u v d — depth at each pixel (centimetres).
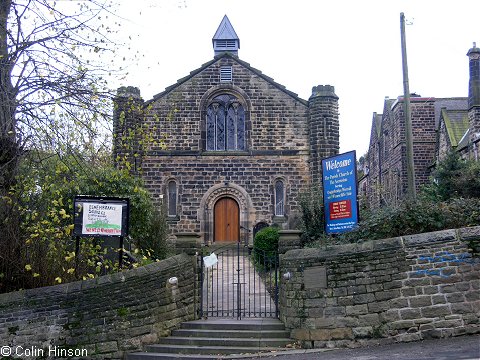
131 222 2052
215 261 1406
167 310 1295
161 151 2714
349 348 1152
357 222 1474
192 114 2756
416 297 1155
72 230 1345
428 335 1138
